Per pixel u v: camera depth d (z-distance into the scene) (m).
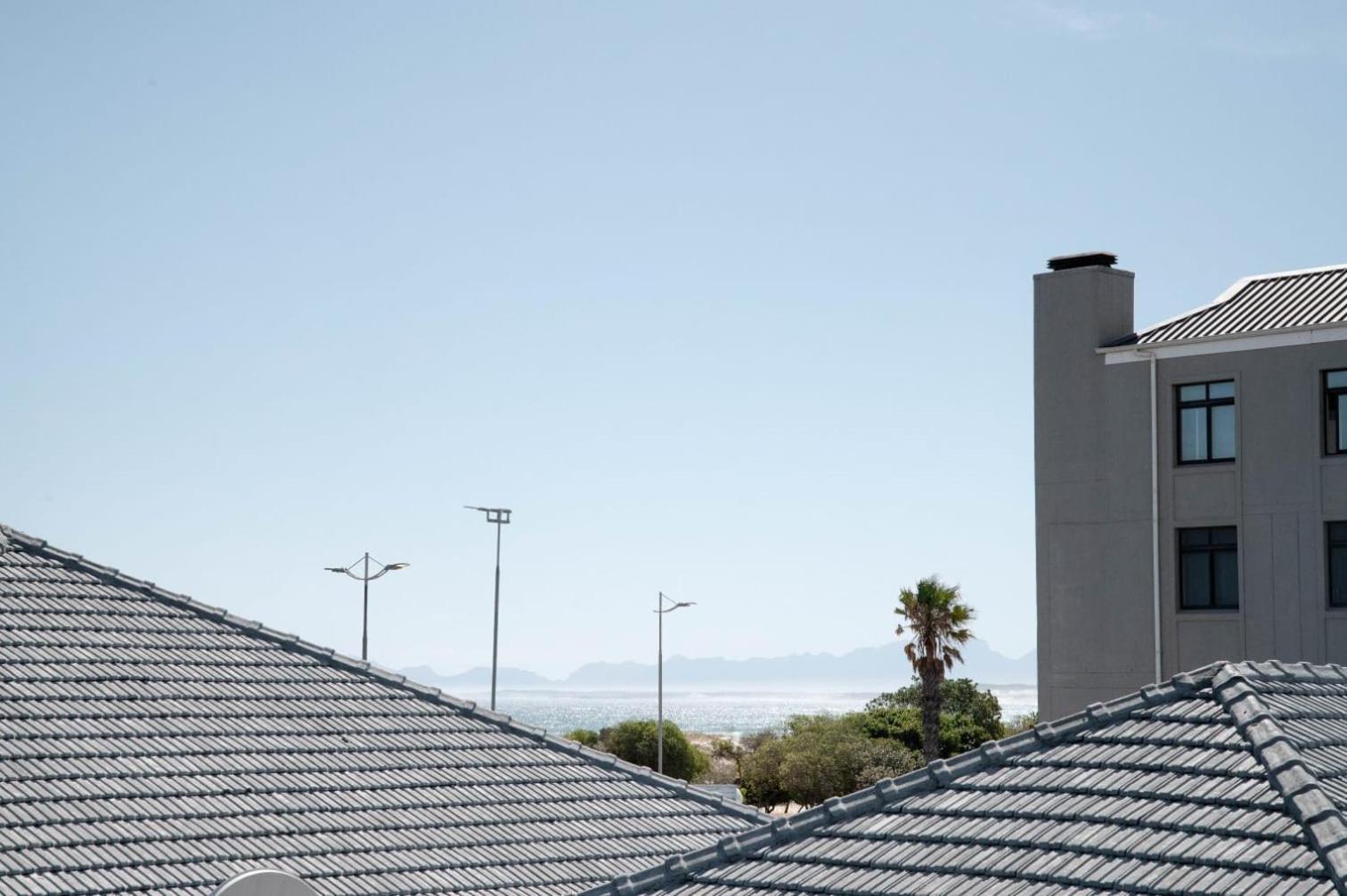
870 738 81.81
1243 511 38.62
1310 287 41.09
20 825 14.94
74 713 17.28
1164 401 40.22
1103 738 12.73
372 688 20.34
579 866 17.03
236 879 12.77
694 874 12.59
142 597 20.66
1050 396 42.25
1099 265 41.97
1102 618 40.72
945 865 11.27
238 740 17.80
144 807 15.84
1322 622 37.25
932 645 61.94
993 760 12.92
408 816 17.12
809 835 12.66
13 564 20.33
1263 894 9.69
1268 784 11.12
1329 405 37.88
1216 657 38.72
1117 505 40.78
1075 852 10.95
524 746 20.00
